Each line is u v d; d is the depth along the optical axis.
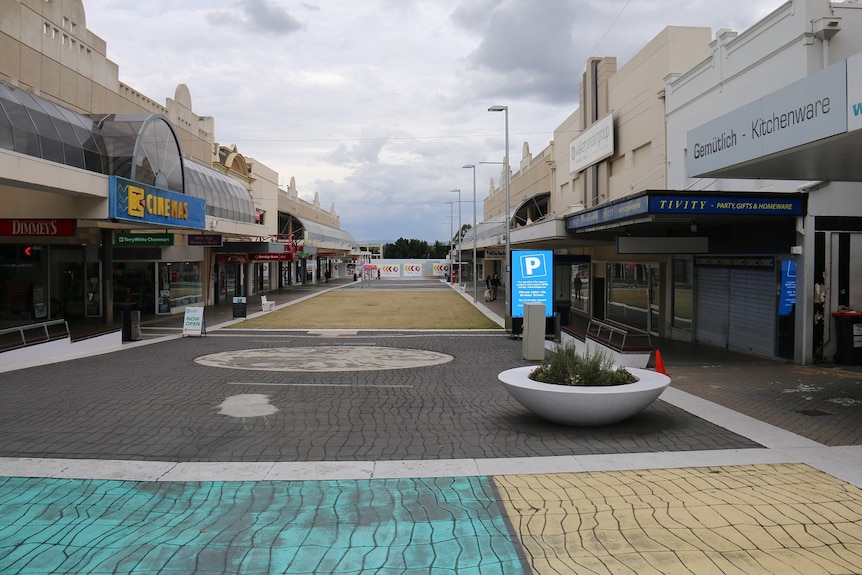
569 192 31.97
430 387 11.34
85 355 16.08
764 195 12.86
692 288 18.31
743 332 15.67
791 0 13.03
